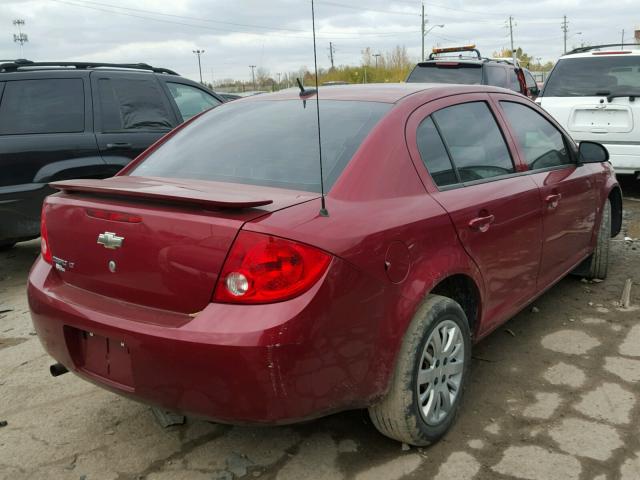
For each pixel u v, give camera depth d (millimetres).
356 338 2359
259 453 2834
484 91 3623
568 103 8000
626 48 8555
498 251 3197
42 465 2793
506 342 3924
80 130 5676
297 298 2191
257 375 2156
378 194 2609
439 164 3000
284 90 3639
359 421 3057
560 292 4785
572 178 4102
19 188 5246
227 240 2211
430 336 2680
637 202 8117
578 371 3523
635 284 4930
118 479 2686
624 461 2697
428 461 2730
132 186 2574
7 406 3311
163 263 2336
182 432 3023
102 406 3285
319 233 2273
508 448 2807
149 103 6262
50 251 2805
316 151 2816
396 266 2504
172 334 2230
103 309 2480
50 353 2756
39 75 5562
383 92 3195
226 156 3027
